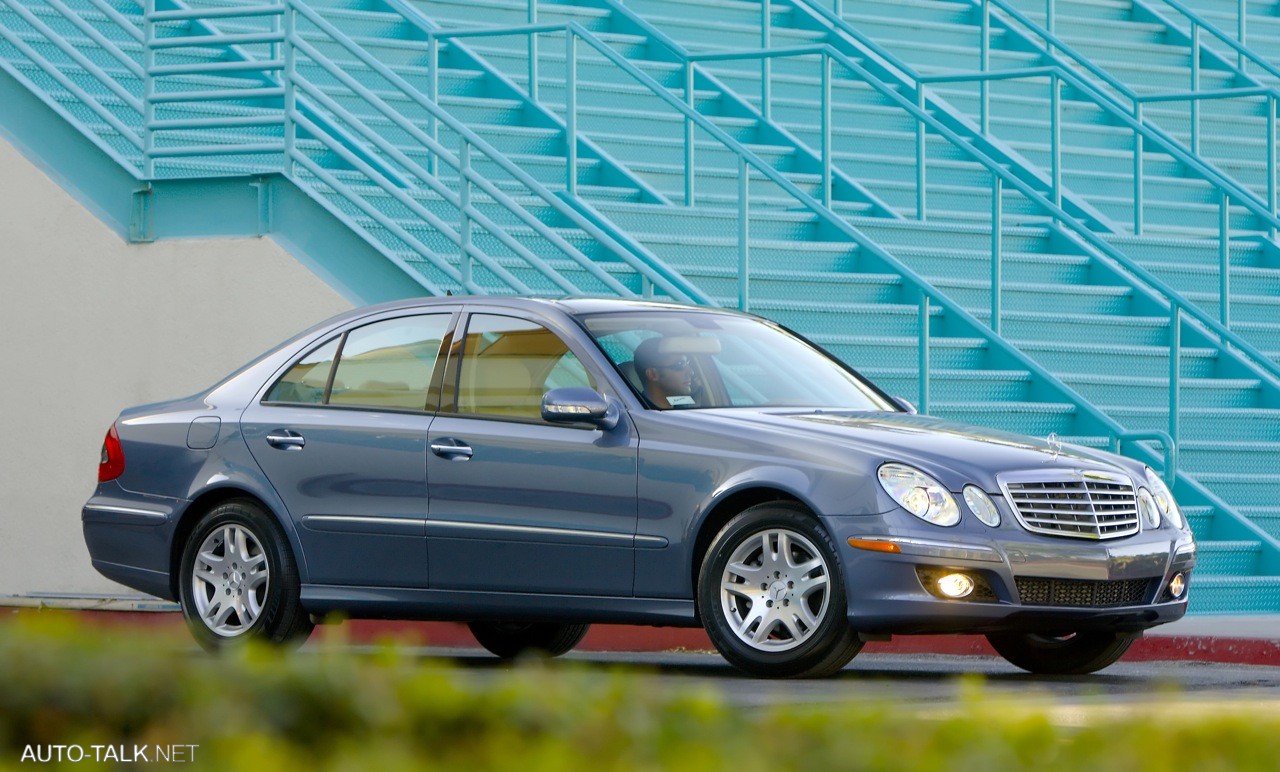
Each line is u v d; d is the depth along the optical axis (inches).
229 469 1215.6
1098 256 1996.8
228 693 503.8
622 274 1729.8
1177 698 982.4
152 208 1669.5
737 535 1053.2
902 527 1016.9
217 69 1656.0
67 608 1595.7
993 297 1766.7
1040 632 1087.6
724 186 2062.0
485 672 1146.0
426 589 1146.0
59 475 1699.1
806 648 1034.7
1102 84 2551.7
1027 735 529.3
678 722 522.3
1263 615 1485.0
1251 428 1815.9
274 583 1190.3
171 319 1652.3
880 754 495.8
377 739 488.7
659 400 1107.3
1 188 1729.8
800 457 1045.8
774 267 1849.2
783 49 1957.4
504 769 466.0
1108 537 1064.2
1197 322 1940.2
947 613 1015.0
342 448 1174.3
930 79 2192.4
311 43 2076.8
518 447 1116.5
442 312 1188.5
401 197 1569.9
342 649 573.0
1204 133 2539.4
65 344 1695.4
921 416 1163.9
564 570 1099.9
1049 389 1721.2
